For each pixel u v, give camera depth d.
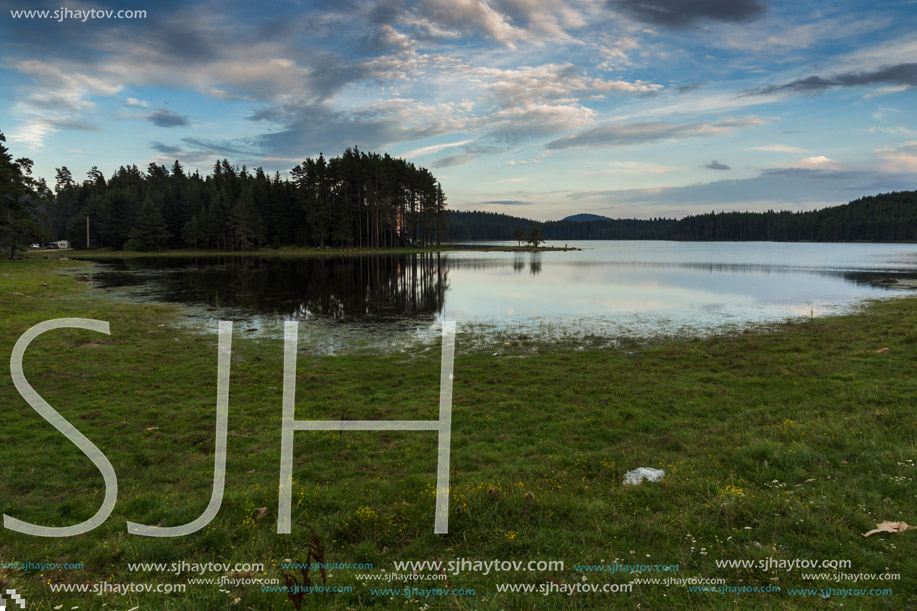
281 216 115.44
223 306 33.56
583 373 16.69
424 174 126.38
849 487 6.93
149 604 5.18
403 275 59.38
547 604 4.90
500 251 134.25
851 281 49.19
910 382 13.27
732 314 29.50
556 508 7.07
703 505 6.82
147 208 109.38
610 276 57.41
